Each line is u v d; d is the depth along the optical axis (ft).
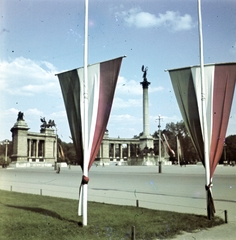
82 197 47.39
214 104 52.03
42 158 392.27
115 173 181.47
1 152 437.58
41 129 408.26
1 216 49.78
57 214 52.19
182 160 404.16
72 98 52.06
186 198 70.44
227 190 86.28
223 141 51.21
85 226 43.45
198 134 51.83
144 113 378.32
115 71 50.16
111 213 52.21
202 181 114.32
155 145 492.54
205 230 41.73
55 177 152.56
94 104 49.65
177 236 38.75
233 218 49.06
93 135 48.85
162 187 94.22
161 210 54.95
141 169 246.06
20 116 351.67
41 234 39.22
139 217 48.78
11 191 87.81
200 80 52.95
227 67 52.44
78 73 51.65
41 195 78.13
